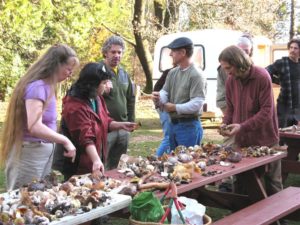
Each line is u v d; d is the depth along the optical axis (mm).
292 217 4602
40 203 2600
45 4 8898
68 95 3637
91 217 2613
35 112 3229
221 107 5613
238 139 4680
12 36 12359
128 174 3438
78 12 9531
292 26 22797
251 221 3766
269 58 13469
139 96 18625
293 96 6363
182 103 4902
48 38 14008
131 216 2941
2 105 17234
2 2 8992
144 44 18016
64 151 3545
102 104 3879
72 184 2986
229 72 4504
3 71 15266
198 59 12805
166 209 3037
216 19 18438
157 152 5508
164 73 5594
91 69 3613
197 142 4941
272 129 4617
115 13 10523
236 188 5051
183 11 18984
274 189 4785
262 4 20188
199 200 5051
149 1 19438
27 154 3361
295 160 6199
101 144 3742
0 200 2635
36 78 3307
